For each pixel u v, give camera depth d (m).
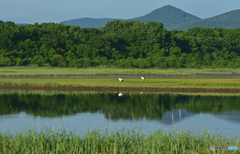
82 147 80.62
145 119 147.38
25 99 197.50
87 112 161.75
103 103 187.00
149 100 197.88
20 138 86.50
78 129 124.38
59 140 85.81
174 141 87.31
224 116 155.75
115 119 146.25
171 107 177.12
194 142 88.62
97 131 91.00
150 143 84.81
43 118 146.88
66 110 166.38
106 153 81.12
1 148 83.00
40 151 78.88
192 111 167.12
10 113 157.50
